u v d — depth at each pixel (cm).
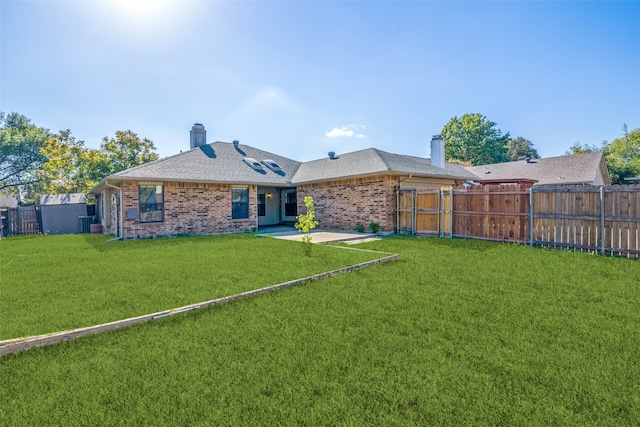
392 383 258
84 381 265
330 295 490
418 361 292
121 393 248
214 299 464
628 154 4184
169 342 333
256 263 730
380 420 216
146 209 1326
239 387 254
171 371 278
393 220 1341
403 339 337
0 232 1692
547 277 582
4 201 3002
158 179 1286
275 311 423
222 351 314
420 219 1250
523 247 902
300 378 266
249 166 1762
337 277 598
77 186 2928
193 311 423
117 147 2830
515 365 283
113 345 329
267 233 1459
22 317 406
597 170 2253
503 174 2489
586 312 410
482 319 389
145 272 648
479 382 258
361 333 353
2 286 551
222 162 1688
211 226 1470
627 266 652
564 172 2219
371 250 912
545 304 442
